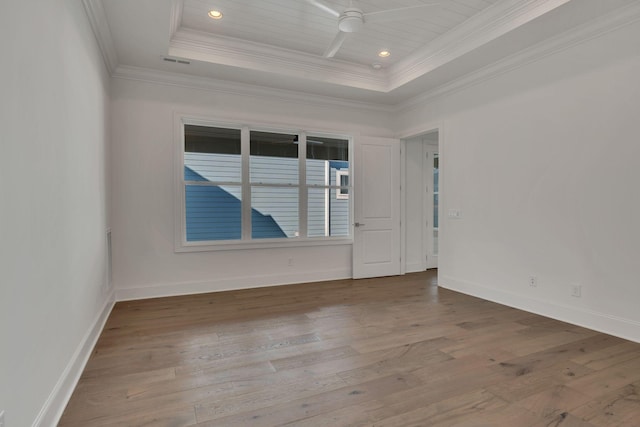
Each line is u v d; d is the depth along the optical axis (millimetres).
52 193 1816
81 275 2385
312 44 4051
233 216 4648
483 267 4105
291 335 2967
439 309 3699
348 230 5371
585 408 1900
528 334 2967
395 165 5488
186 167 4438
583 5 2740
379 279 5195
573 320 3201
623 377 2230
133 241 4047
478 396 2021
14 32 1396
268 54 4102
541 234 3467
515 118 3707
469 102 4266
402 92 4887
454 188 4484
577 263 3166
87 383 2164
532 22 2994
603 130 2965
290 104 4875
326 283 4934
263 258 4734
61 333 1924
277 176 4902
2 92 1294
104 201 3377
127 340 2855
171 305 3830
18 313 1397
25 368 1458
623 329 2855
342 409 1896
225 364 2428
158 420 1797
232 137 4652
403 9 2695
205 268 4410
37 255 1601
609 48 2914
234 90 4504
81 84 2480
